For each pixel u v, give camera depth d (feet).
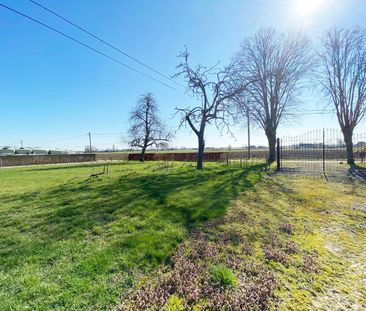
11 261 11.98
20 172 72.69
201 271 11.19
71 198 25.43
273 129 83.30
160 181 36.11
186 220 17.90
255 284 10.25
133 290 9.78
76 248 13.30
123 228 16.37
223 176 41.73
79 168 83.97
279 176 44.01
